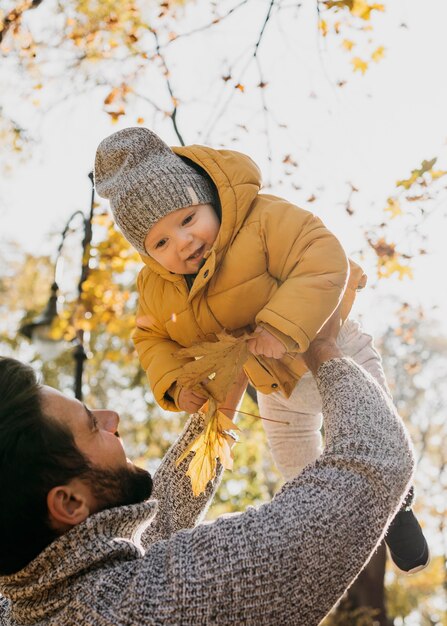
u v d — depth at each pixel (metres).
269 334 2.40
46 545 2.06
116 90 6.93
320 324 2.40
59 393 2.16
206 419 2.39
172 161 2.78
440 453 24.19
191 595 1.93
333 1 5.01
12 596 2.04
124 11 7.62
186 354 2.45
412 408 23.83
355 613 11.44
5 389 2.09
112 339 12.05
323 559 1.97
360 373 2.27
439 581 21.72
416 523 2.82
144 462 14.10
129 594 1.94
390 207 5.11
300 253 2.58
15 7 7.26
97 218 8.14
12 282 17.66
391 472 2.05
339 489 2.02
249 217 2.71
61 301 8.40
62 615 1.96
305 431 3.13
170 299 2.83
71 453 2.08
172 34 6.78
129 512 2.07
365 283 2.84
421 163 4.86
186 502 2.55
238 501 10.62
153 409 14.89
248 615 1.92
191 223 2.73
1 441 2.02
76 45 7.68
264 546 1.97
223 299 2.70
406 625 21.73
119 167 2.83
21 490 2.02
